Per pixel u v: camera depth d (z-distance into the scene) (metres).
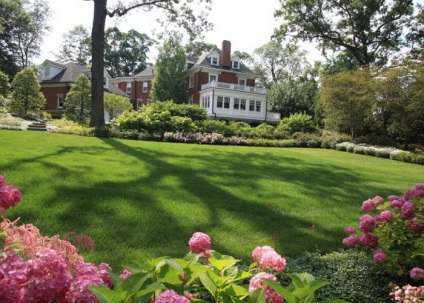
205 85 36.06
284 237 4.11
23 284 1.02
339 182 8.27
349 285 2.80
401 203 3.23
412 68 19.70
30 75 26.89
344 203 6.07
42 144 10.54
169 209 4.79
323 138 22.95
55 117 33.09
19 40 44.31
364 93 21.72
